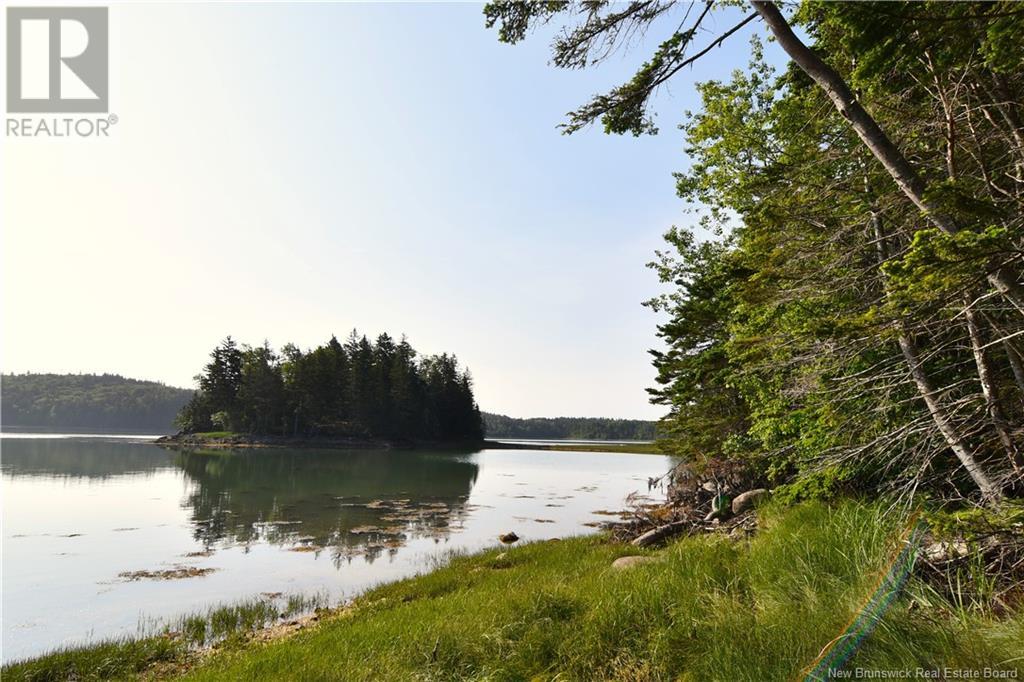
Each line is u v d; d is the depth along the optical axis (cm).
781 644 428
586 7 586
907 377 663
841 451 702
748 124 1027
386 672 558
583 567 1115
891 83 484
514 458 7712
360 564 1555
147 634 998
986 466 577
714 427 1669
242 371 9269
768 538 684
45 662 841
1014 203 438
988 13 330
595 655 524
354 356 9662
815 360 698
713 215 1761
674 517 1591
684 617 529
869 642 390
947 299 397
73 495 2917
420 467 5350
